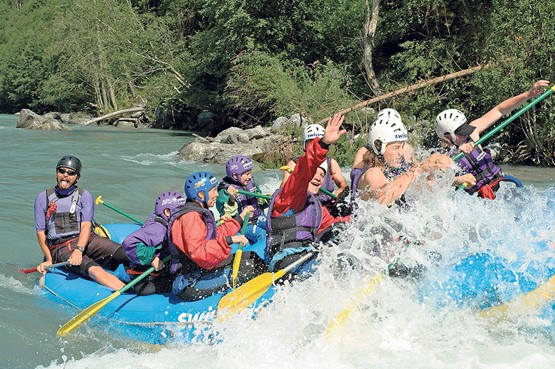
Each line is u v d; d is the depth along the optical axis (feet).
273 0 73.77
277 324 15.25
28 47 142.61
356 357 14.26
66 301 18.11
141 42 94.43
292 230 16.14
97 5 102.27
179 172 42.45
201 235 15.55
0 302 17.71
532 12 47.21
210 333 15.25
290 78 66.64
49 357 14.51
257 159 48.91
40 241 19.62
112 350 15.14
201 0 90.17
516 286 15.98
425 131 52.75
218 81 84.74
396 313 15.69
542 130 47.44
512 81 47.42
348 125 57.82
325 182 20.43
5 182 34.96
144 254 16.89
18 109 154.40
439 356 14.29
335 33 74.08
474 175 19.02
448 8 60.85
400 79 62.95
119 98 116.57
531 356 14.20
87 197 19.76
